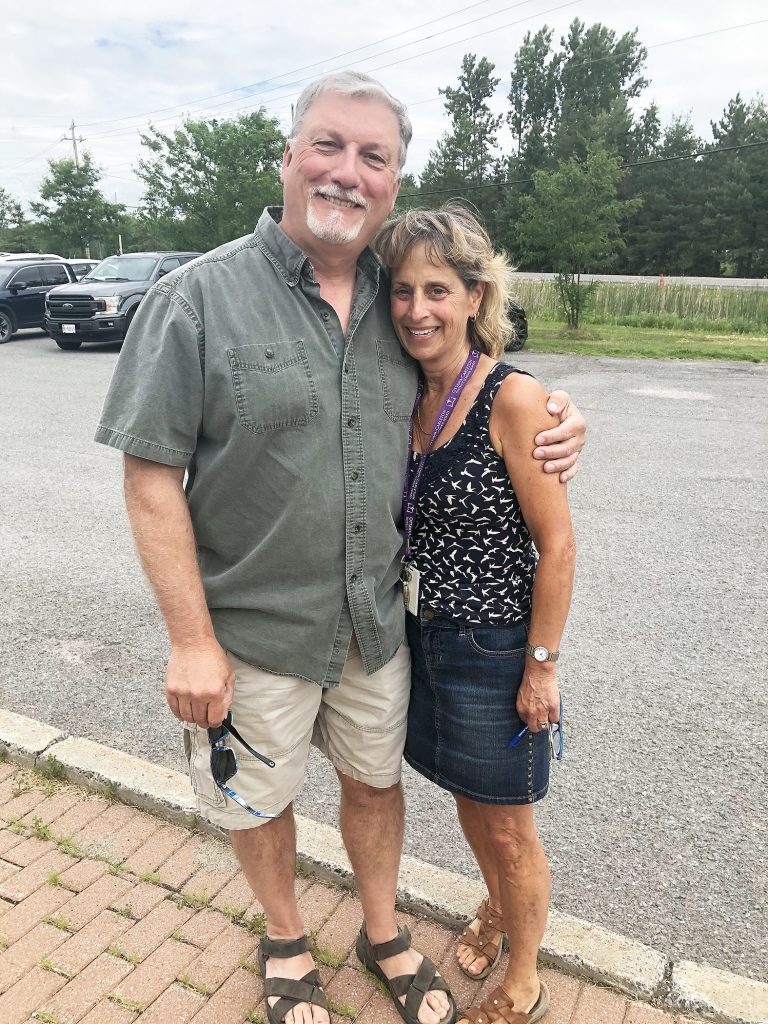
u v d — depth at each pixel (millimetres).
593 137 45688
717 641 3754
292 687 1700
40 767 2668
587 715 3143
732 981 1913
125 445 1479
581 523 5359
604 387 11297
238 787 1732
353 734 1819
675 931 2135
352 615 1668
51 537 4988
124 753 2703
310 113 1501
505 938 2076
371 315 1634
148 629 3816
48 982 1907
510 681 1689
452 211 1607
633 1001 1900
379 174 1511
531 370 13031
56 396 9695
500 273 1648
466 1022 1850
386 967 1912
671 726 3080
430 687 1765
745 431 8312
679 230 46656
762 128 46125
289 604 1628
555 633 1633
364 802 1886
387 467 1642
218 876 2238
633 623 3922
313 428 1538
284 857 1834
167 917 2100
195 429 1521
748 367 13867
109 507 5570
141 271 14578
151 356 1471
